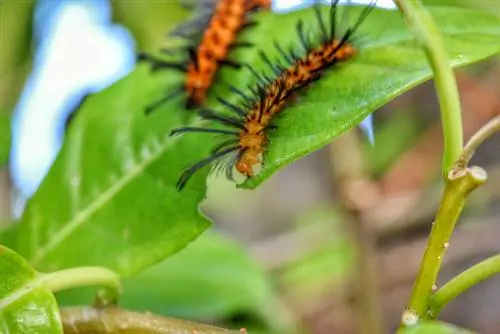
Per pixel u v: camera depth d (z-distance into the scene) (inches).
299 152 12.3
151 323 12.4
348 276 20.8
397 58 12.6
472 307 25.3
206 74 13.5
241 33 13.5
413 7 11.7
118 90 14.0
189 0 14.2
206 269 17.2
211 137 13.6
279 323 17.6
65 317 12.4
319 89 12.6
